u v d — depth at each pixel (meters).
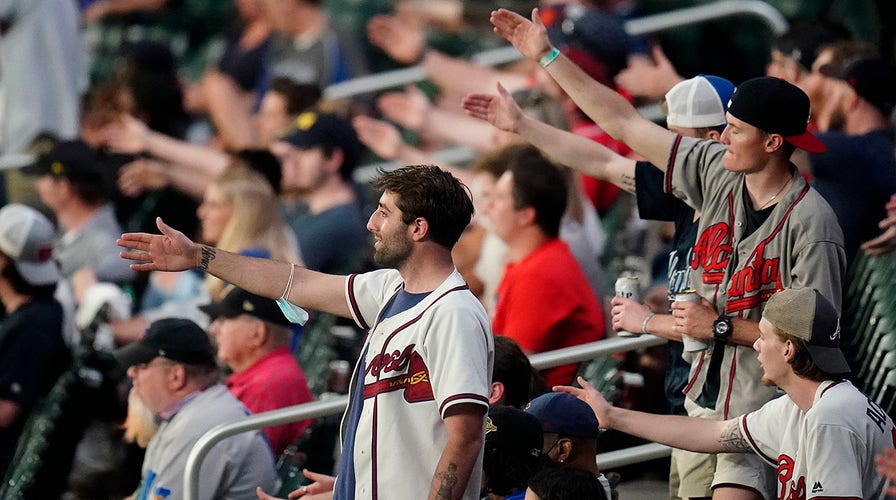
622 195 32.16
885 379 22.92
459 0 44.91
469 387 15.77
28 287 29.22
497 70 39.19
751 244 18.19
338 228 31.75
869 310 24.47
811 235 17.73
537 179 24.59
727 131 18.06
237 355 25.00
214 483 22.64
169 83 38.97
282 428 24.75
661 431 18.42
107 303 31.34
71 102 41.66
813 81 24.70
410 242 16.44
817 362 16.77
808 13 38.38
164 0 51.91
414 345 16.17
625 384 24.59
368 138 34.56
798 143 17.80
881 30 38.31
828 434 16.58
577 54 28.50
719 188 18.61
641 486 25.28
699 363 18.62
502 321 24.78
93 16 51.94
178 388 23.38
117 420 29.28
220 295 27.23
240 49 42.41
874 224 23.52
